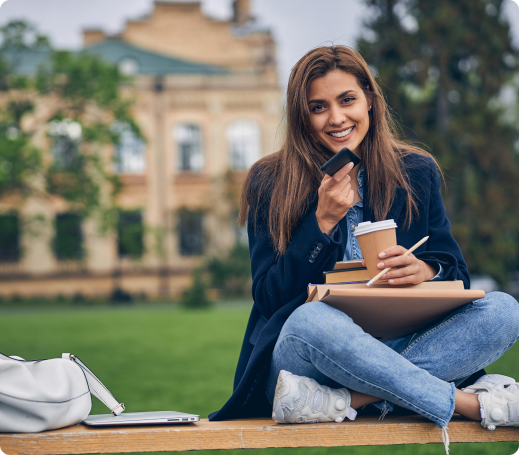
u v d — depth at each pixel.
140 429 1.84
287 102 2.25
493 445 3.18
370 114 2.29
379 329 2.02
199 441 1.83
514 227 20.52
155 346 8.40
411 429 1.88
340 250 2.15
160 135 30.53
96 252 29.81
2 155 22.05
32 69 29.95
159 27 34.09
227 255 29.86
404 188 2.21
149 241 29.52
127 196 30.30
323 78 2.18
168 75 30.58
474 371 2.02
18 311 22.34
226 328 11.53
